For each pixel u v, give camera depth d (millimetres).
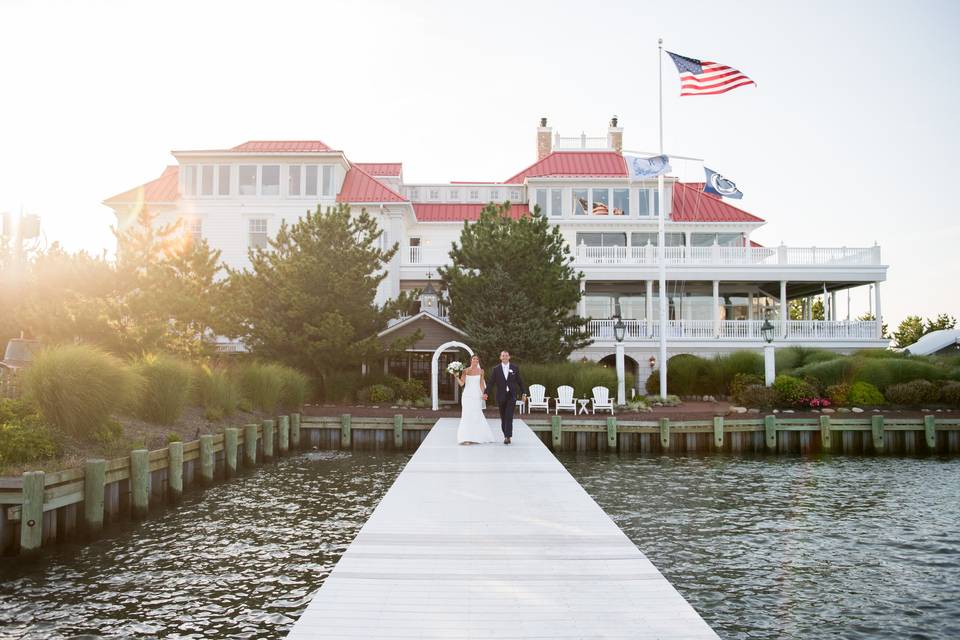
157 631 9141
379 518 10039
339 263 31359
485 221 33062
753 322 40125
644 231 46125
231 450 20656
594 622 6246
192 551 12844
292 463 23672
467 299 32344
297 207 40938
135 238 25719
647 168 30594
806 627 9508
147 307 23281
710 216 46094
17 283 25375
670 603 6715
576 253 42844
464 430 18797
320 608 6559
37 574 11461
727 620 9734
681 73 28172
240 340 34438
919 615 9953
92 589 10750
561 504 10977
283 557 12477
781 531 14492
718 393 35156
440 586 7176
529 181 46062
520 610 6527
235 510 16281
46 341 21906
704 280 41094
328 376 32188
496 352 30969
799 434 26828
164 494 16938
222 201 41031
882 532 14430
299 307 29953
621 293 44781
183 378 20672
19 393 16141
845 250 40438
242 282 31188
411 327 33344
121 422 18391
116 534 14070
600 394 28000
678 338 39625
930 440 26406
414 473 13938
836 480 20562
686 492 18562
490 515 10227
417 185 50000
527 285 31938
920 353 44969
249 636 9000
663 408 30625
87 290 23484
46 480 12625
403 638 5895
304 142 43094
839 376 30969
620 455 25469
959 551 13109
